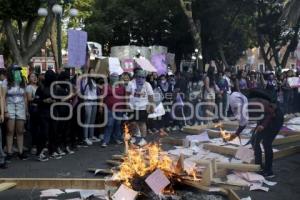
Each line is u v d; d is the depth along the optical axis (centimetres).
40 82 1095
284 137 1313
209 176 782
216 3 2762
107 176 877
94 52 1920
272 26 2989
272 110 880
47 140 1108
